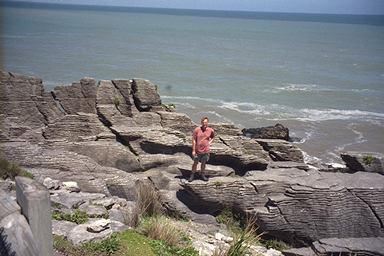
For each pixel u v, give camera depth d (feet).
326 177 54.90
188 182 51.96
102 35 398.83
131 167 58.54
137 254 32.12
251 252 40.45
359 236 50.96
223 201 52.06
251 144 63.26
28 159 53.42
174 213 51.72
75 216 38.06
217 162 58.85
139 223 40.52
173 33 485.56
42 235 23.36
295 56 311.47
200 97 159.43
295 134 117.08
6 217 23.43
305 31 646.33
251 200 51.72
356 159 59.11
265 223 49.62
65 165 54.24
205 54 299.17
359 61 293.84
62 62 221.05
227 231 49.55
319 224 50.39
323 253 47.32
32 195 22.97
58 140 58.54
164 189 55.47
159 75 203.92
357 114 143.13
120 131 60.29
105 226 33.86
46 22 525.34
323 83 202.90
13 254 22.04
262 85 190.90
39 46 280.10
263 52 330.13
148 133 60.70
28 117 62.49
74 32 409.28
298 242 50.42
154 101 67.05
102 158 58.03
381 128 126.93
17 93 62.08
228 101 154.51
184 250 35.65
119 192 53.06
